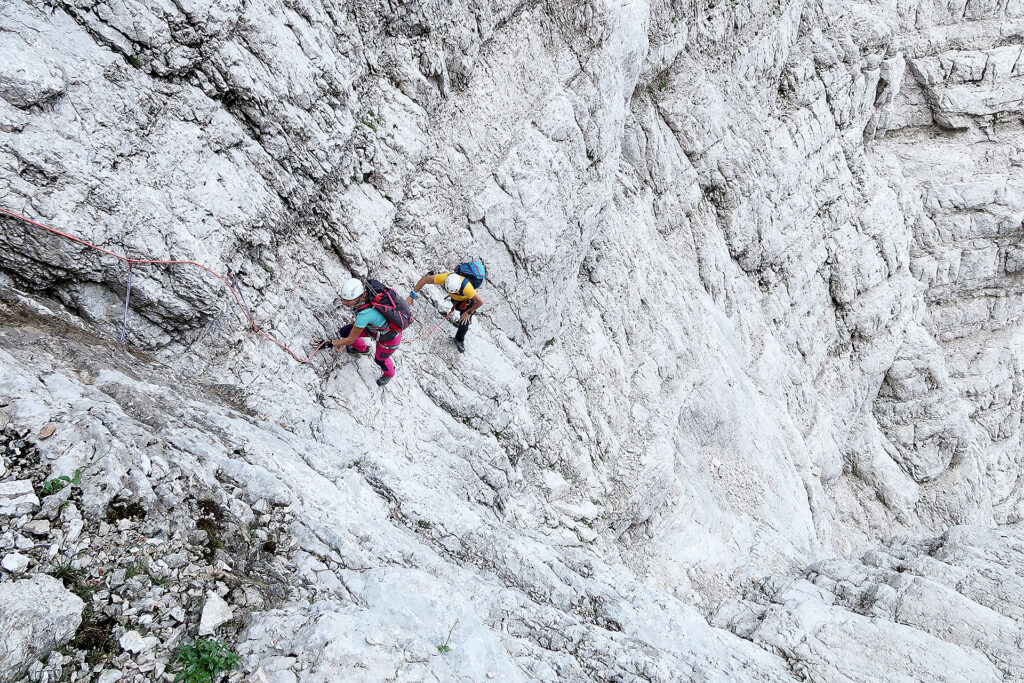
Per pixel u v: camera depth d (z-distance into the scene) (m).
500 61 8.48
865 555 12.75
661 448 11.33
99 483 4.17
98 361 5.09
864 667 9.00
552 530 9.23
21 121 4.62
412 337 7.93
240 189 5.94
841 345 20.56
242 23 5.59
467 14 7.87
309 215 6.83
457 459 7.75
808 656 9.30
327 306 6.96
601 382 11.08
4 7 4.57
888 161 22.23
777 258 18.19
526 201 8.88
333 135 6.53
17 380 4.38
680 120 15.08
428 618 4.68
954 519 20.70
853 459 20.36
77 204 4.96
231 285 6.05
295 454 5.74
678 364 13.48
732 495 13.65
